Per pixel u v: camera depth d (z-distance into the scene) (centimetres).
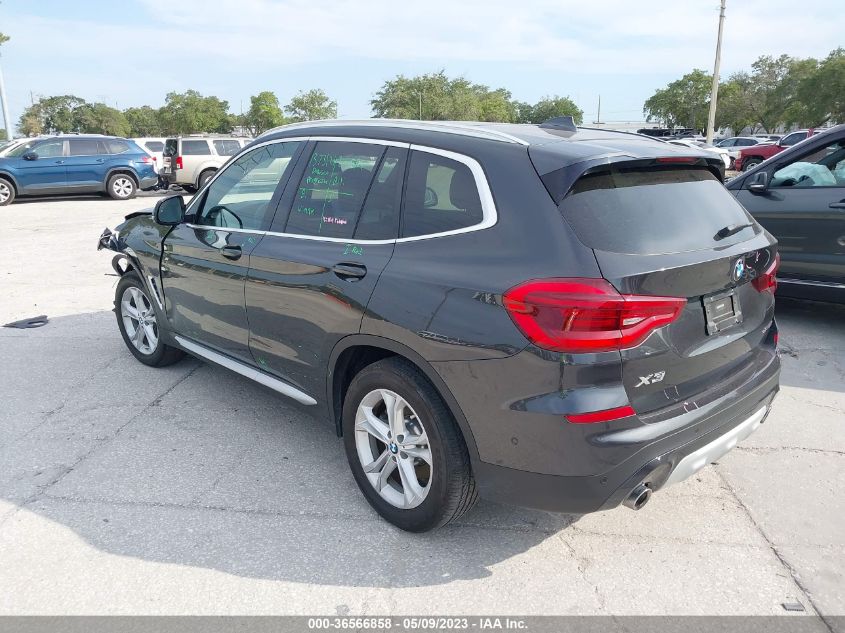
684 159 287
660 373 250
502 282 247
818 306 676
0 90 3092
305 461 373
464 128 301
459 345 257
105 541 300
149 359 506
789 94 6134
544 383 238
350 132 336
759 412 301
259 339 366
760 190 600
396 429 297
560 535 308
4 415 429
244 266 363
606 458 238
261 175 378
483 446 260
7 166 1711
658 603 264
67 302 710
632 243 246
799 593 270
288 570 282
